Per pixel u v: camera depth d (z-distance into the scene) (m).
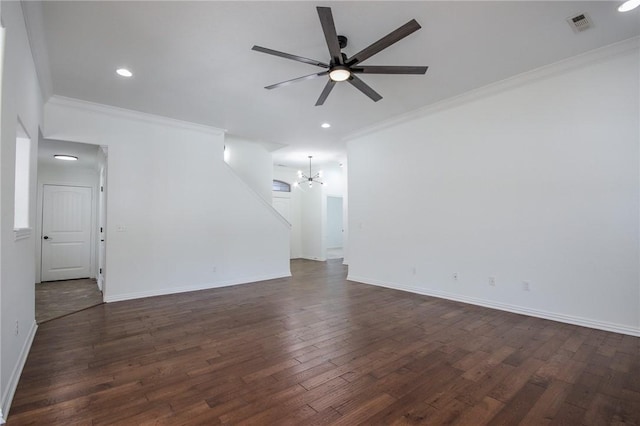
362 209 5.73
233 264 5.57
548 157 3.47
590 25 2.68
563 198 3.37
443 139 4.47
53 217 6.13
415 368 2.35
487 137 3.98
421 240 4.75
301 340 2.92
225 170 5.54
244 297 4.61
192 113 4.68
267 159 7.36
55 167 6.20
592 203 3.18
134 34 2.72
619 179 3.03
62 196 6.25
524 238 3.65
